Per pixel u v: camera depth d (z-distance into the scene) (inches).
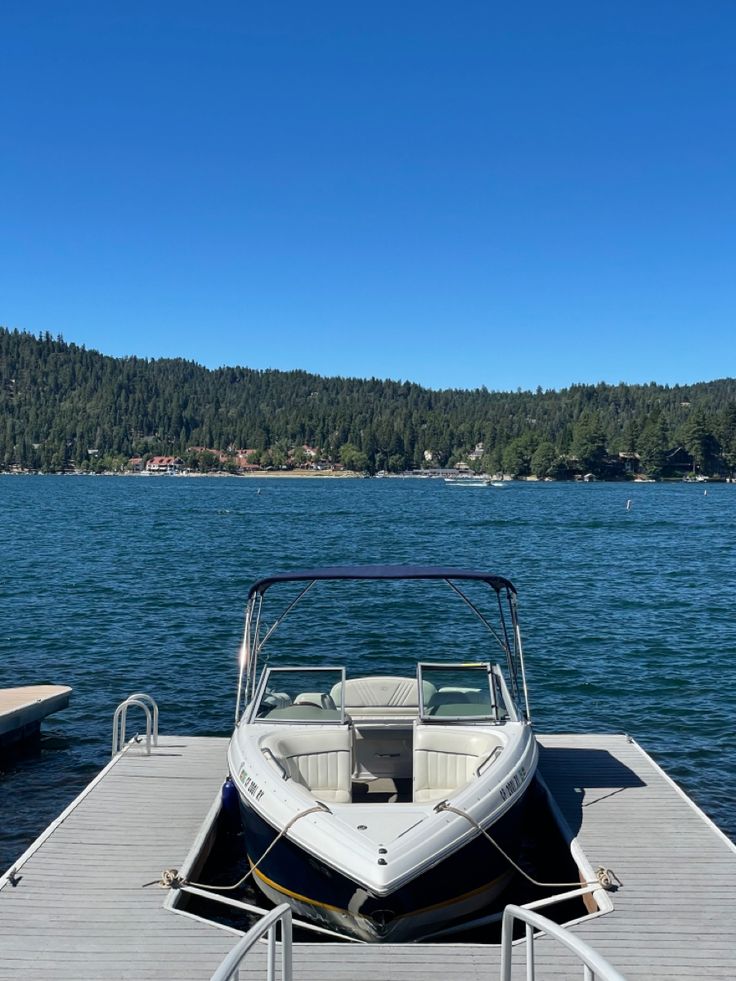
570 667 778.8
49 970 255.6
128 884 309.1
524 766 340.5
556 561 1628.9
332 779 356.5
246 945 188.4
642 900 299.4
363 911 275.6
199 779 421.7
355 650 852.0
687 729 602.5
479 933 319.0
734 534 2319.1
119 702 650.8
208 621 975.0
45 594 1159.0
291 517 3009.4
